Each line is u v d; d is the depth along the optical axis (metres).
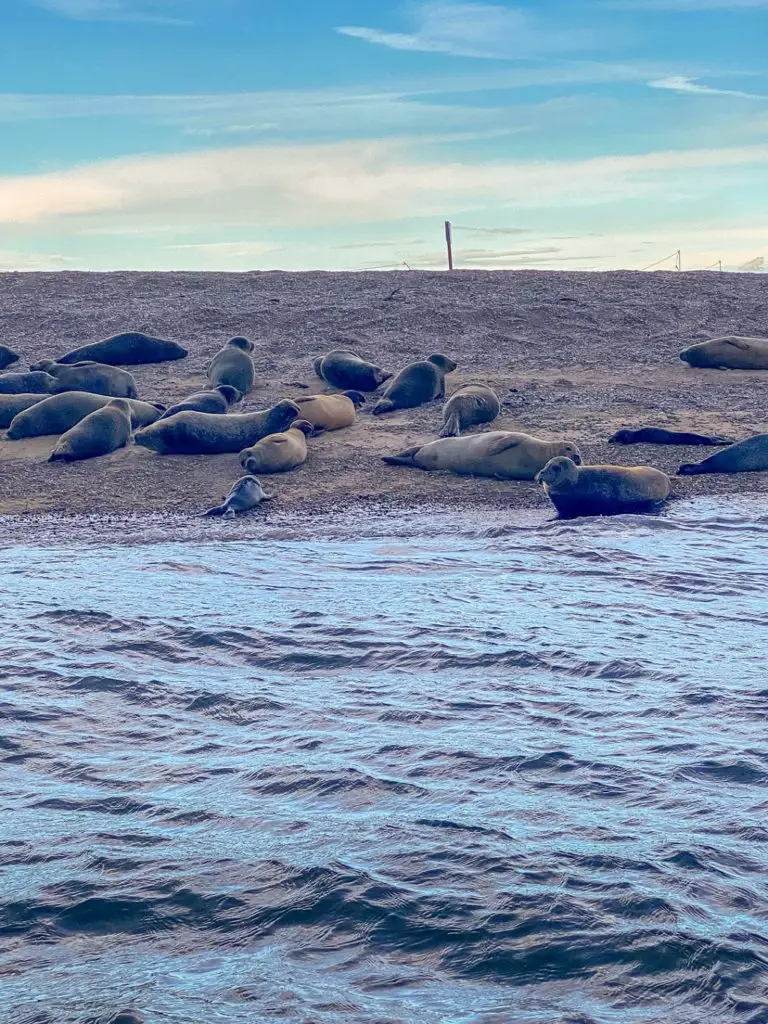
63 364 18.36
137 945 4.14
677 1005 3.71
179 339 20.89
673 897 4.35
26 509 12.92
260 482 13.62
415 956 4.04
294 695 6.88
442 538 11.34
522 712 6.49
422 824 5.03
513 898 4.37
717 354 18.83
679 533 11.23
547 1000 3.76
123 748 6.07
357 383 17.78
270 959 4.03
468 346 20.30
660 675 7.09
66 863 4.74
